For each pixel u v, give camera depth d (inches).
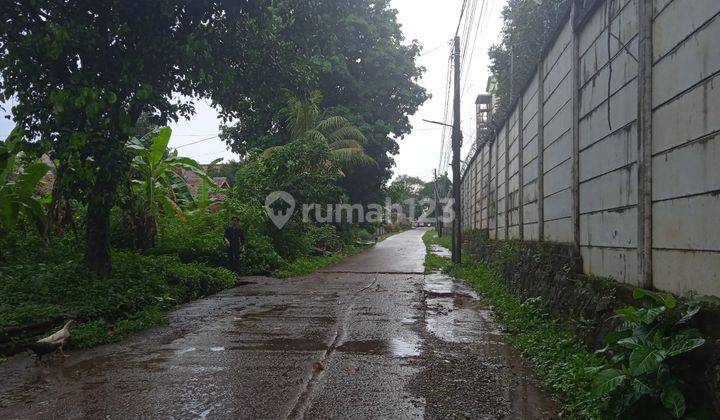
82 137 279.7
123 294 326.0
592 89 251.8
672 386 135.1
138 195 488.1
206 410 167.0
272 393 182.9
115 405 171.3
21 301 284.4
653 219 184.9
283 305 369.4
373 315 330.0
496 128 575.5
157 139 477.7
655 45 182.9
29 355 232.1
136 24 313.1
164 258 445.4
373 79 1055.6
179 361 223.3
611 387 139.6
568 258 285.1
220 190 647.8
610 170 227.1
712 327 141.2
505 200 524.4
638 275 194.4
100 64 316.8
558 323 263.9
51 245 414.3
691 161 158.7
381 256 895.7
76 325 266.1
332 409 168.1
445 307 361.7
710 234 148.4
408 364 219.0
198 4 332.2
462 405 172.4
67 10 299.0
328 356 231.3
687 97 161.0
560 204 312.8
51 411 166.2
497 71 673.0
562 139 307.9
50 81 298.5
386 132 1064.2
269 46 378.9
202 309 353.4
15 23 291.1
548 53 342.0
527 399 178.4
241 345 251.6
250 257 580.1
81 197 322.7
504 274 439.5
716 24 144.6
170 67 344.5
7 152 347.9
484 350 242.7
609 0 228.1
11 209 394.9
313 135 824.9
